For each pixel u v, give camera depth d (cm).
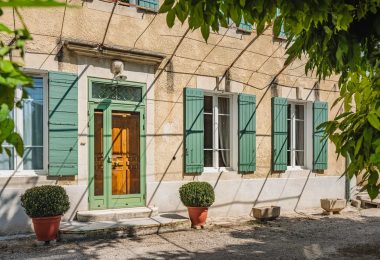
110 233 748
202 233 828
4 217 734
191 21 305
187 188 870
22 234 745
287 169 1162
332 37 319
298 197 1164
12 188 745
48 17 788
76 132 815
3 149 130
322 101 1227
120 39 880
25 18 758
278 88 1138
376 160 207
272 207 997
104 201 849
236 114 1054
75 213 809
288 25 338
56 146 791
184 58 966
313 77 1210
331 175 1248
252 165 1065
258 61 1098
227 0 296
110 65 862
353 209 1198
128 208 871
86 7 834
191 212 872
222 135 1058
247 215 1048
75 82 815
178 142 954
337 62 322
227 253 684
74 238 719
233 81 1046
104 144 853
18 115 775
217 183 1005
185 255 663
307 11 284
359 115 241
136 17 902
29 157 788
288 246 743
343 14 281
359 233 867
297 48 347
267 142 1110
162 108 933
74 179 815
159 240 754
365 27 311
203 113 1000
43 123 800
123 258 632
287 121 1188
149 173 909
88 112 834
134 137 899
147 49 915
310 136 1209
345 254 692
